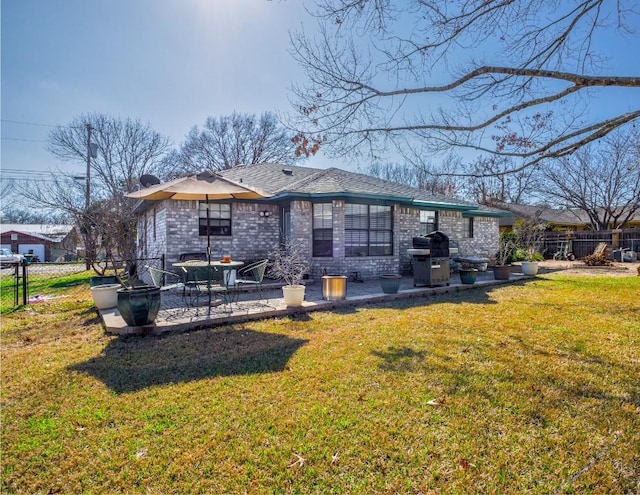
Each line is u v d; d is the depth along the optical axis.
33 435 2.85
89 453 2.62
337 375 3.91
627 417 3.07
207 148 30.19
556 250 22.66
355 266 11.73
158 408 3.23
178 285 7.09
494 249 17.55
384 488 2.25
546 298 8.76
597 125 4.32
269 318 6.67
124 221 13.36
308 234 11.27
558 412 3.14
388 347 4.84
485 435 2.79
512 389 3.57
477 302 8.27
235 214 11.49
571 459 2.52
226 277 8.11
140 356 4.61
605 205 21.44
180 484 2.30
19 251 35.56
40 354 4.75
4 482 2.34
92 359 4.53
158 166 22.77
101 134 20.97
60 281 14.67
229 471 2.41
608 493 2.21
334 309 7.47
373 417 3.04
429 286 10.03
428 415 3.07
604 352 4.67
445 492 2.21
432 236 10.05
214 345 5.04
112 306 7.19
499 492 2.22
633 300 8.38
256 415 3.09
